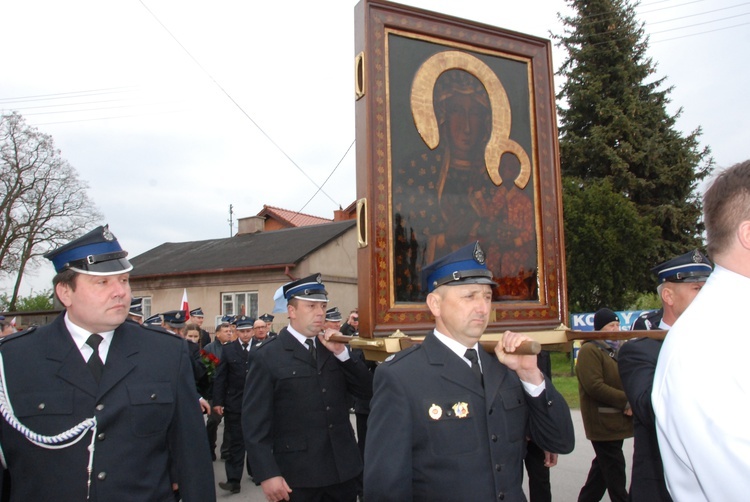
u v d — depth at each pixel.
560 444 2.39
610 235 18.34
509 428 2.34
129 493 2.42
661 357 1.70
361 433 6.80
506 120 3.43
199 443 2.68
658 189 23.86
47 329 2.62
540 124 3.54
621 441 4.99
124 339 2.67
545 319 3.39
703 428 1.46
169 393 2.62
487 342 2.50
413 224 3.06
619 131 23.38
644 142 23.52
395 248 3.00
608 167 23.50
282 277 20.62
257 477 3.71
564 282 3.47
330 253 22.00
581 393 5.12
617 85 24.14
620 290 19.25
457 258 2.42
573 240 18.75
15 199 27.98
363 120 3.01
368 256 2.91
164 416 2.59
